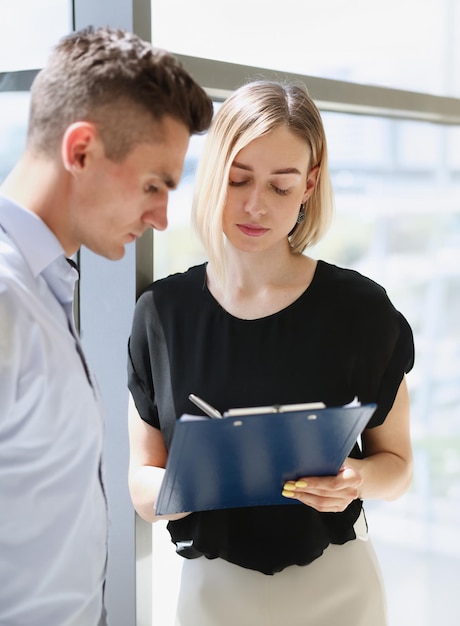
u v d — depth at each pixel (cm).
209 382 175
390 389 182
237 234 175
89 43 127
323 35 242
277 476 151
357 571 177
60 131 125
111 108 123
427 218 283
